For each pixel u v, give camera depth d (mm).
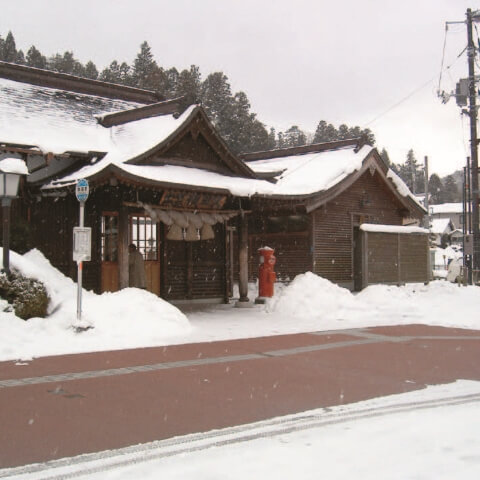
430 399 7227
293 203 20625
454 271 33938
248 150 50656
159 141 15281
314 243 22109
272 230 23156
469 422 6102
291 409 6742
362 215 24328
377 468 4652
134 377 8297
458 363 9633
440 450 5113
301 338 12250
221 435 5719
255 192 15906
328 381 8242
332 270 22844
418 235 24250
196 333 12680
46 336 10930
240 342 11641
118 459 5004
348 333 13078
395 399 7211
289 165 25078
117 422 6148
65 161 15984
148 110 18984
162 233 17453
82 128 17312
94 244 15727
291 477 4469
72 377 8227
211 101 52406
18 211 14711
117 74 58219
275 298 16797
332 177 22156
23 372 8500
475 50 22750
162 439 5594
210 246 18719
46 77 19953
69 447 5344
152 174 14141
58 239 15297
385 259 22812
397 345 11414
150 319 12422
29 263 12336
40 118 17031
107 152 15586
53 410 6555
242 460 4906
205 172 16422
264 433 5742
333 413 6539
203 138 16609
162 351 10469
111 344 10922
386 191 25547
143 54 57875
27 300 11516
